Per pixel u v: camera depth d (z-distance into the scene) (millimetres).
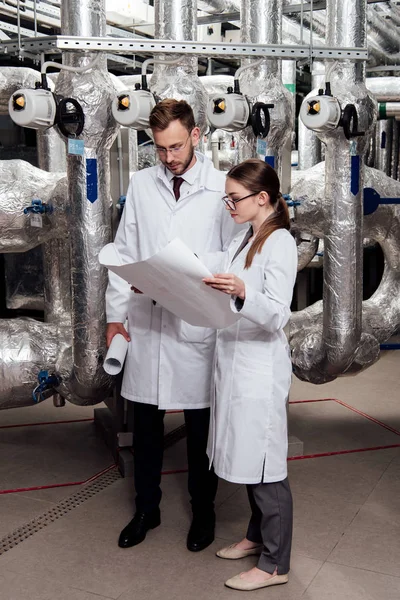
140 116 2248
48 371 2693
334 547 2209
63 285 3197
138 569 2084
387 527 2348
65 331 2770
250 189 1829
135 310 2160
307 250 3996
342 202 2652
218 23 4012
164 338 2111
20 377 2678
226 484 2695
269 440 1860
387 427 3445
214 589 1974
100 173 2414
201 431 2154
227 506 2508
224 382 1886
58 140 3246
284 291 1816
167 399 2127
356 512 2463
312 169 3025
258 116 2461
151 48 2336
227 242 2113
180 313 1891
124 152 2736
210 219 2096
